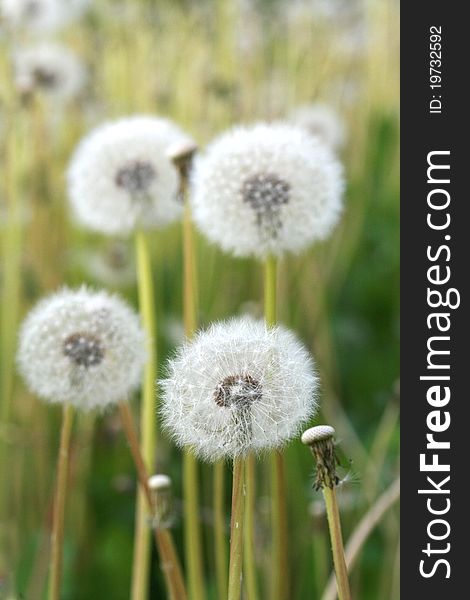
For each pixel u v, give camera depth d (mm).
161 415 508
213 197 616
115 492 816
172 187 675
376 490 724
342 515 724
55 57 973
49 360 567
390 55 1384
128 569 739
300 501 751
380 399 864
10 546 763
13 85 857
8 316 848
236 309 995
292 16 1191
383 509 628
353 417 923
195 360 503
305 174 618
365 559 732
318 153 637
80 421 819
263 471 749
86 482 791
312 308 915
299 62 1183
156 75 1112
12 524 782
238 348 503
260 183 612
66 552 721
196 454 499
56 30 1155
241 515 496
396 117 1344
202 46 1148
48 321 571
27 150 925
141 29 1134
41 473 805
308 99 1186
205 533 754
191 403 498
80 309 575
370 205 1227
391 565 709
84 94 1066
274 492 615
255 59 1146
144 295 665
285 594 609
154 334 664
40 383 569
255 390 495
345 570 492
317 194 620
